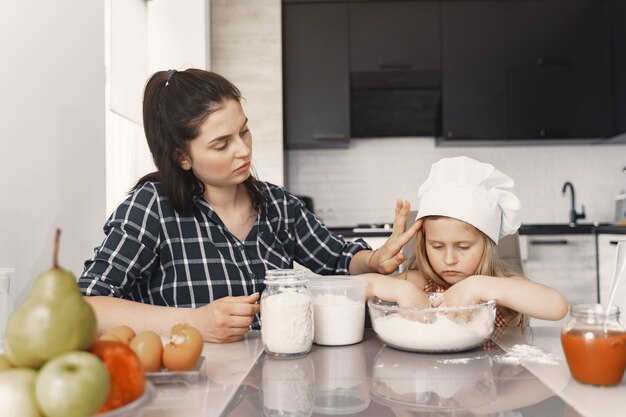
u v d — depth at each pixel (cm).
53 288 58
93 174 194
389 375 84
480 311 96
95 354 60
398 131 417
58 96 171
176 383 81
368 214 427
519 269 188
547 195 424
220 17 393
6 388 55
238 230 150
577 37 405
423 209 143
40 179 159
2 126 141
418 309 96
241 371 88
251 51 392
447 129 407
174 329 84
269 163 389
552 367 87
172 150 137
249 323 107
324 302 105
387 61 408
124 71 303
